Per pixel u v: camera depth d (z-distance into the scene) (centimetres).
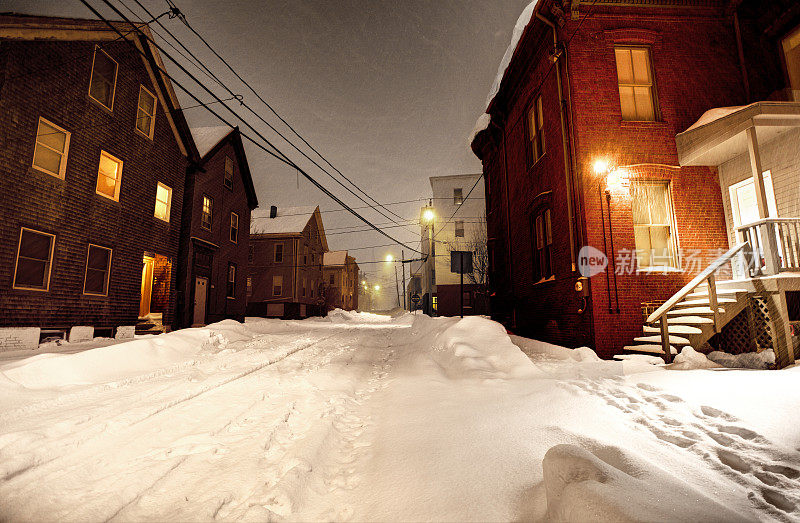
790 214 777
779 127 758
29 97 985
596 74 912
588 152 888
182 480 281
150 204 1464
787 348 629
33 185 998
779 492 249
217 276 2028
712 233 880
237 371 696
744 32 944
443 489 261
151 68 1441
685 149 879
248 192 2416
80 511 237
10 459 304
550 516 211
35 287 1008
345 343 1212
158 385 582
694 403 400
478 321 832
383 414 439
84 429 382
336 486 279
